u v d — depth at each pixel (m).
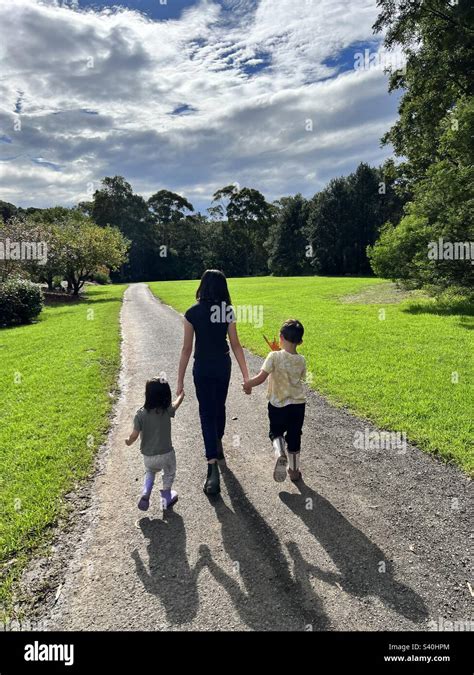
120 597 2.55
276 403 3.70
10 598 2.55
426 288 16.64
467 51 17.64
